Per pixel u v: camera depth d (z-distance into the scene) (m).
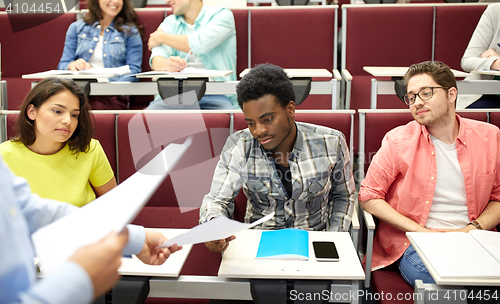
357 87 2.19
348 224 1.22
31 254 0.47
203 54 2.09
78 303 0.41
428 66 1.24
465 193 1.25
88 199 1.27
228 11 2.11
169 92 1.69
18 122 1.18
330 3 2.76
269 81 1.03
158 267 0.93
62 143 1.24
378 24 2.21
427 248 0.99
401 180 1.30
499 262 0.92
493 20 1.91
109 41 2.15
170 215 1.45
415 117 1.25
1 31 2.25
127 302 0.91
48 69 2.29
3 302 0.41
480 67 1.83
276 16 2.24
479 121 1.30
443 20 2.17
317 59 2.26
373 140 1.44
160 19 2.28
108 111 1.49
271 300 0.89
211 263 1.22
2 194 0.44
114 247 0.46
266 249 0.99
